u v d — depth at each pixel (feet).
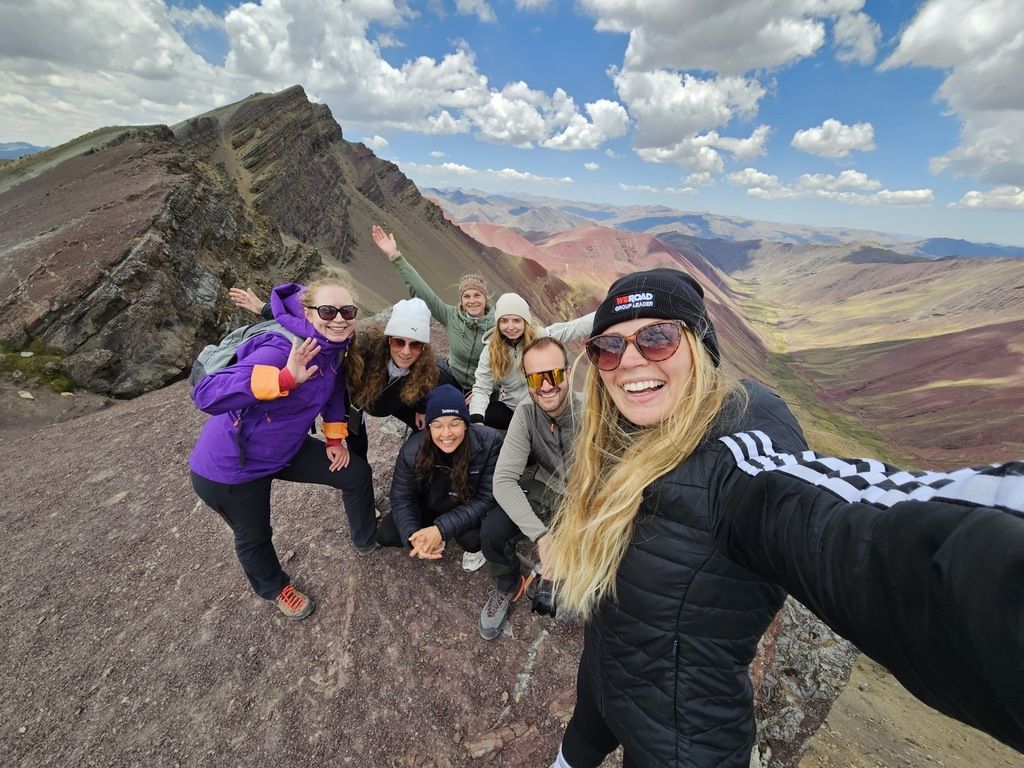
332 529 16.49
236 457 10.96
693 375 5.55
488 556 12.19
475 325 19.17
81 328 50.85
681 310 5.49
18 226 81.00
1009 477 2.66
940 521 2.81
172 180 88.74
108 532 19.24
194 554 17.10
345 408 13.58
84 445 28.66
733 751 5.60
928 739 25.35
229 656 13.10
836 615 3.54
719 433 5.32
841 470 4.09
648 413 5.87
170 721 11.89
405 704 11.57
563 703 11.46
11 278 53.93
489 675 12.09
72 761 11.43
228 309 75.87
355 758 10.70
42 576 17.34
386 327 14.28
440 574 14.78
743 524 4.61
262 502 12.10
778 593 5.37
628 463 5.73
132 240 62.13
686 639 5.36
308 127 381.60
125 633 14.44
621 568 5.73
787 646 13.80
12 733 12.19
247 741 11.23
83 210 77.20
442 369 19.71
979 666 2.35
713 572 5.10
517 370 16.98
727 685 5.44
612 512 5.57
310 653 12.82
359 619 13.44
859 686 30.30
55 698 12.89
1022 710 2.16
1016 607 2.15
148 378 52.90
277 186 296.51
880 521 3.32
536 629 13.15
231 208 130.00
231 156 295.48
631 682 5.94
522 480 13.97
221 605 14.62
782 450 4.88
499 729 11.02
